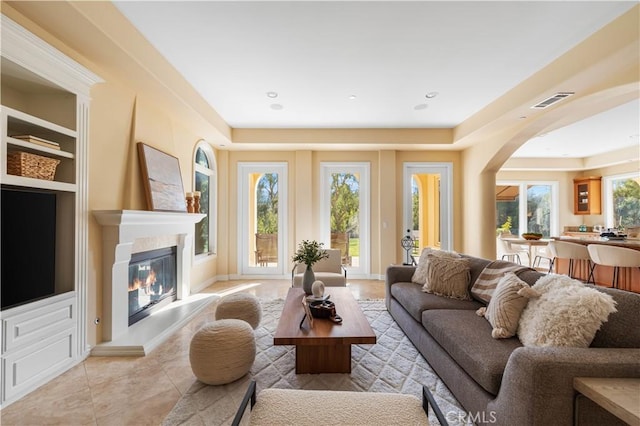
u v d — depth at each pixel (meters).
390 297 3.45
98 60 2.37
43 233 2.05
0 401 1.75
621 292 1.49
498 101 3.66
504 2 2.03
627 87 2.57
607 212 7.14
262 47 2.60
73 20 1.92
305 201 5.38
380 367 2.23
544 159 7.28
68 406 1.76
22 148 2.10
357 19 2.22
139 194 3.06
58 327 2.11
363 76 3.13
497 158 4.54
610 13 2.12
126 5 2.09
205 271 4.84
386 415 1.17
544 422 1.21
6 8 1.80
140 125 3.08
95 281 2.48
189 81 3.27
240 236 5.46
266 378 2.08
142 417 1.66
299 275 3.79
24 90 2.19
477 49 2.60
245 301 2.73
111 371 2.16
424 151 5.50
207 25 2.30
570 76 2.58
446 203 5.53
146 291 3.28
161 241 3.51
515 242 6.00
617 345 1.37
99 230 2.53
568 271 5.18
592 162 7.06
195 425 1.60
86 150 2.35
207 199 5.17
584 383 1.18
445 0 2.02
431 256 3.04
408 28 2.32
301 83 3.30
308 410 1.19
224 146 5.17
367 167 5.47
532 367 1.23
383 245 5.36
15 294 1.86
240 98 3.74
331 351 2.15
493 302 1.99
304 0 2.03
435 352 2.11
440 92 3.52
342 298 2.77
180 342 2.69
